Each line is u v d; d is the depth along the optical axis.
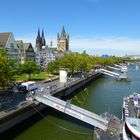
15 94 64.62
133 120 35.66
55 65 127.81
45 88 75.31
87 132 47.06
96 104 73.44
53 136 44.31
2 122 41.41
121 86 119.81
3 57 52.47
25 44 169.00
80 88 107.62
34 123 51.00
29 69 96.81
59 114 58.38
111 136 38.66
